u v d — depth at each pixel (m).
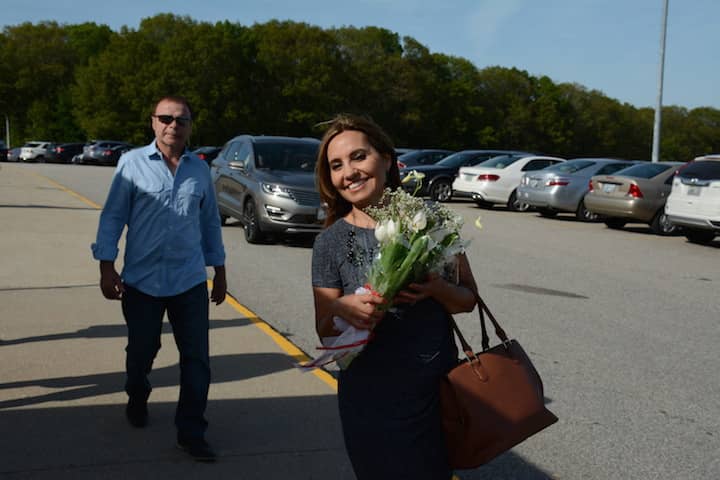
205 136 62.97
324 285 2.39
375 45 77.19
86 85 65.38
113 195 3.65
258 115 64.75
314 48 67.62
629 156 108.06
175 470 3.54
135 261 3.66
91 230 11.95
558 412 4.63
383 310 2.15
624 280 9.51
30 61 79.38
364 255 2.32
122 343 5.59
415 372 2.26
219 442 3.88
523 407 2.23
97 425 4.04
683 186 13.48
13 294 7.15
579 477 3.74
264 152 12.05
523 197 17.78
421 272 2.15
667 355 6.00
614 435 4.29
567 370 5.50
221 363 5.24
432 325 2.30
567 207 17.00
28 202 16.11
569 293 8.45
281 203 10.92
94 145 45.19
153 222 3.63
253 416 4.26
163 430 4.01
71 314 6.42
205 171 3.86
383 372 2.27
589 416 4.58
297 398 4.58
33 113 76.69
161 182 3.65
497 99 90.88
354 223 2.43
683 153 113.12
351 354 2.20
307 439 3.95
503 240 13.16
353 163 2.38
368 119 2.44
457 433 2.26
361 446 2.30
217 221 3.98
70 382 4.71
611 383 5.23
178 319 3.72
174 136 3.68
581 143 100.00
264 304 7.33
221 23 78.69
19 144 80.19
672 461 3.95
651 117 113.88
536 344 6.19
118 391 4.58
